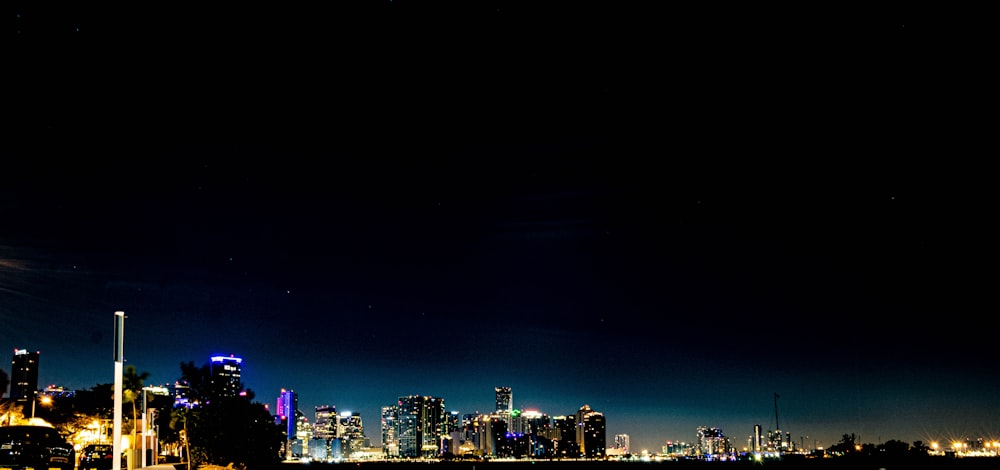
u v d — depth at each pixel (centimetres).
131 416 6394
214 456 7175
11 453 2980
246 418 7338
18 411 7412
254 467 8025
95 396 8369
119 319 2481
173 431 8600
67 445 3238
